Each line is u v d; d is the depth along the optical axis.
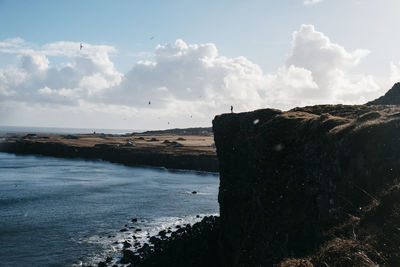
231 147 49.72
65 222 55.31
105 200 72.69
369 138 21.73
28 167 130.88
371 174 19.69
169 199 76.00
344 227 15.74
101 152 179.00
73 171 122.31
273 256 22.70
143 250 42.56
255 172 37.78
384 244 11.62
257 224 29.23
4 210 61.53
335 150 24.20
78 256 41.34
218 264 38.47
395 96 46.97
